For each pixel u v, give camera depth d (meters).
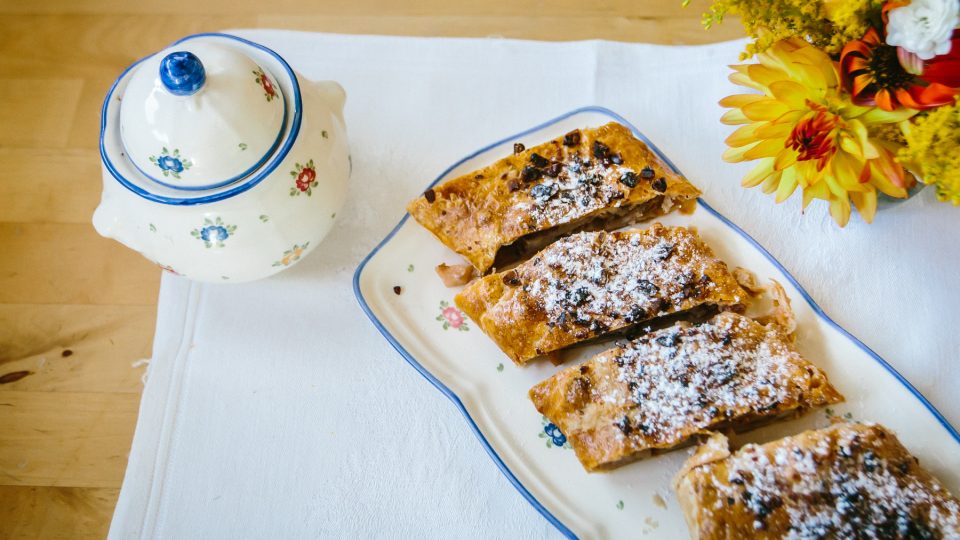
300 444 0.62
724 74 0.71
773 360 0.59
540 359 0.63
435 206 0.65
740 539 0.54
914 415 0.59
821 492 0.55
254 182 0.56
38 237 0.68
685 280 0.61
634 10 0.74
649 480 0.59
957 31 0.52
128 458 0.62
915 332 0.62
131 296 0.67
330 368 0.64
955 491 0.57
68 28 0.74
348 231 0.68
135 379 0.64
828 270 0.64
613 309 0.61
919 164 0.56
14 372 0.65
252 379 0.63
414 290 0.65
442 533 0.60
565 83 0.71
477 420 0.61
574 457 0.60
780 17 0.57
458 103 0.71
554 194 0.65
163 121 0.54
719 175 0.68
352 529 0.60
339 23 0.74
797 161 0.58
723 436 0.57
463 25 0.74
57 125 0.71
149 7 0.75
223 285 0.66
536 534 0.59
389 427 0.62
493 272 0.66
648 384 0.59
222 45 0.57
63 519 0.61
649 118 0.70
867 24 0.54
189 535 0.60
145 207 0.56
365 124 0.71
